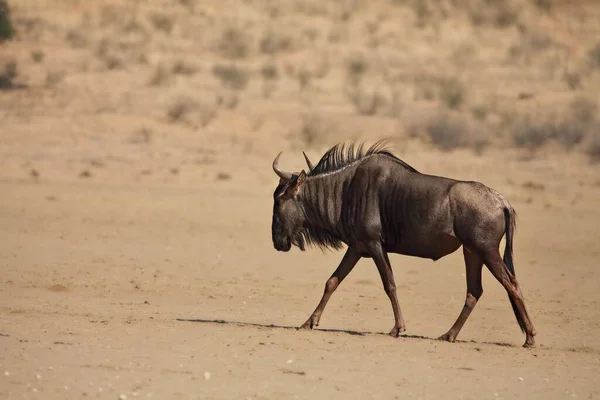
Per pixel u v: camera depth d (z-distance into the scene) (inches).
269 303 2244.1
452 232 1761.8
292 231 1897.1
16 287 2305.6
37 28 7012.8
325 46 7101.4
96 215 3454.7
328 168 1873.8
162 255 2837.1
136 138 4904.0
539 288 2556.6
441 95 5930.1
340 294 2401.6
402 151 4822.8
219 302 2229.3
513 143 5103.3
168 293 2316.7
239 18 7672.2
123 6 7677.2
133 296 2255.2
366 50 7066.9
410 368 1590.8
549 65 6855.3
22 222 3282.5
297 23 7642.7
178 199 3801.7
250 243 3100.4
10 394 1354.6
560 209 3858.3
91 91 5689.0
